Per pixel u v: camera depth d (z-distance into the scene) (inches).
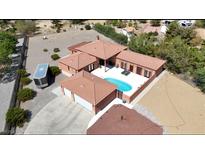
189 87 1425.9
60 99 1318.9
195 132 1071.6
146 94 1354.6
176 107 1244.5
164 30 2474.2
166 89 1405.0
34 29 2642.7
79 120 1162.6
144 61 1566.2
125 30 2527.1
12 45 1754.4
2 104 1296.8
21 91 1320.1
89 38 2386.8
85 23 2974.9
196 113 1199.6
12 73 1646.2
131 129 920.9
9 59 1657.2
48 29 2741.1
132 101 1291.8
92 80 1299.2
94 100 1157.1
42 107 1253.1
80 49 1748.3
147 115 1184.2
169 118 1165.1
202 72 1375.5
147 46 1834.4
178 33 2278.5
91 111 1213.7
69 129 1105.4
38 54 1973.4
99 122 986.1
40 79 1363.2
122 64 1669.5
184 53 1621.6
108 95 1237.1
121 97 1305.4
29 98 1309.1
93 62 1616.6
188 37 2271.2
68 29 2726.4
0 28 2746.1
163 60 1569.9
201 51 1752.0
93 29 2682.1
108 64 1764.3
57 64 1769.2
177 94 1355.8
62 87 1326.3
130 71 1643.7
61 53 1990.7
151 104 1268.5
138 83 1502.2
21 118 1122.7
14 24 2837.1
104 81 1339.8
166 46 1793.8
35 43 2249.0
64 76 1583.4
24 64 1776.6
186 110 1221.7
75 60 1571.1
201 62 1592.0
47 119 1168.8
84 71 1443.2
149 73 1534.2
